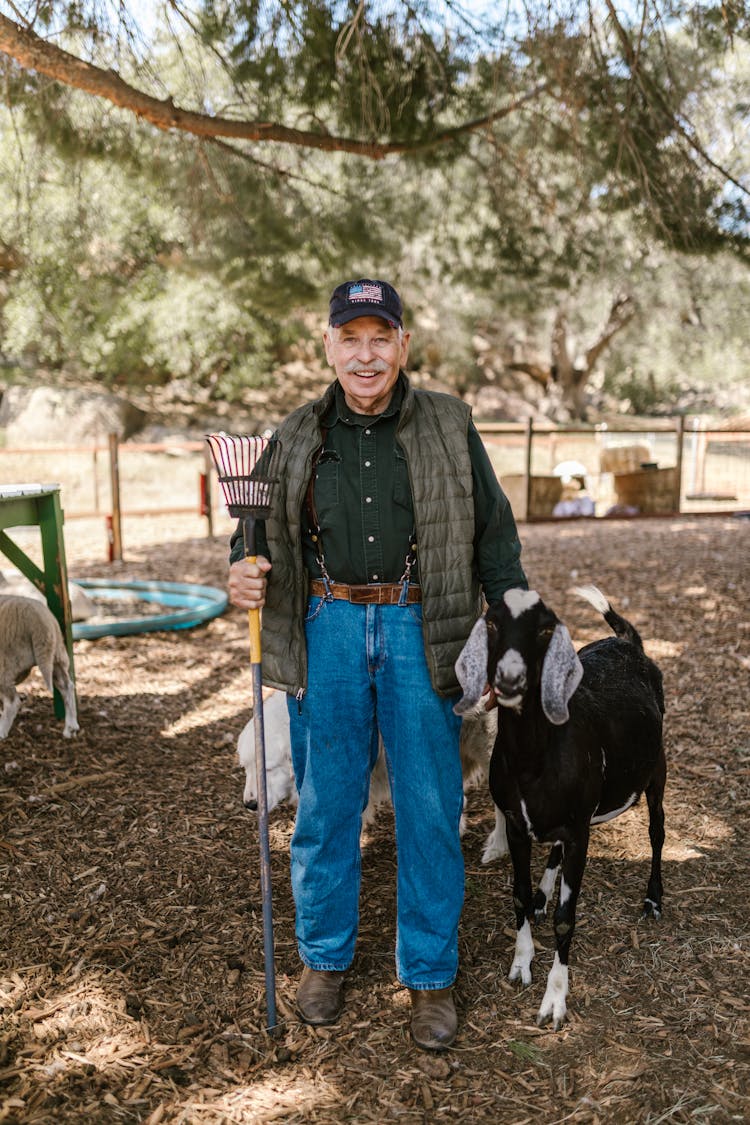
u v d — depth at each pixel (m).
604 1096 2.45
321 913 2.77
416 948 2.70
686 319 27.72
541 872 3.66
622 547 10.65
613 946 3.12
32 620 4.72
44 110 6.34
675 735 5.01
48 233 8.34
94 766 4.57
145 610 8.10
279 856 3.75
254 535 2.60
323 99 6.71
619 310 27.30
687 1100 2.42
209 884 3.54
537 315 24.72
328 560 2.64
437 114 6.74
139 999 2.86
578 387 28.77
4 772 4.43
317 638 2.67
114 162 7.23
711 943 3.12
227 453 2.54
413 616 2.63
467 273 10.51
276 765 3.79
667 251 7.79
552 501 13.48
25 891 3.45
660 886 3.31
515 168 7.38
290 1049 2.64
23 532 11.64
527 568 9.36
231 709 5.46
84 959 3.06
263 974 3.00
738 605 7.73
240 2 5.92
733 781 4.41
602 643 3.50
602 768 2.88
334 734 2.68
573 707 2.85
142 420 20.23
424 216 10.15
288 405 23.91
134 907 3.38
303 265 10.20
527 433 13.23
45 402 19.02
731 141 7.20
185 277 17.73
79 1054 2.61
